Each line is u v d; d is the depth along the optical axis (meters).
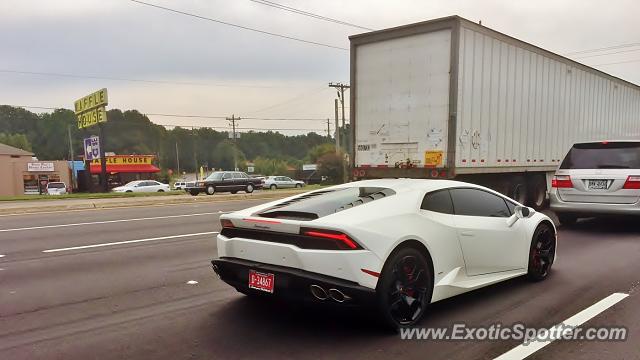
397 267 4.15
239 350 3.91
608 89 16.55
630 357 3.68
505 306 4.88
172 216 14.27
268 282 4.28
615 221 11.03
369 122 11.52
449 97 10.14
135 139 117.88
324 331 4.28
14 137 103.44
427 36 10.45
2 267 7.12
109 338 4.21
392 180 5.49
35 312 4.97
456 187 5.16
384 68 11.19
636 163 9.07
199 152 141.38
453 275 4.68
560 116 13.87
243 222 4.56
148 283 6.10
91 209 16.92
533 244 5.75
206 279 6.29
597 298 5.13
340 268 3.92
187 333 4.30
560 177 9.84
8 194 50.25
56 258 7.77
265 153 141.88
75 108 40.31
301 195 5.50
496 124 11.35
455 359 3.67
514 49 11.76
